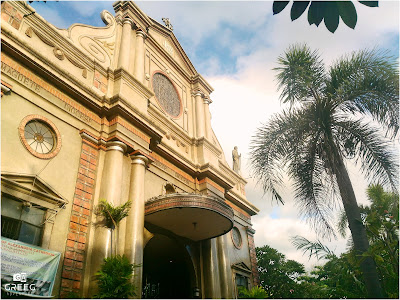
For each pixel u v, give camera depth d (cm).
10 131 973
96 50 1485
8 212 907
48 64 1138
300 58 994
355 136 898
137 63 1611
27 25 1166
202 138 1897
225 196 2052
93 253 1047
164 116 1730
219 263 1702
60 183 1066
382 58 915
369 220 893
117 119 1285
